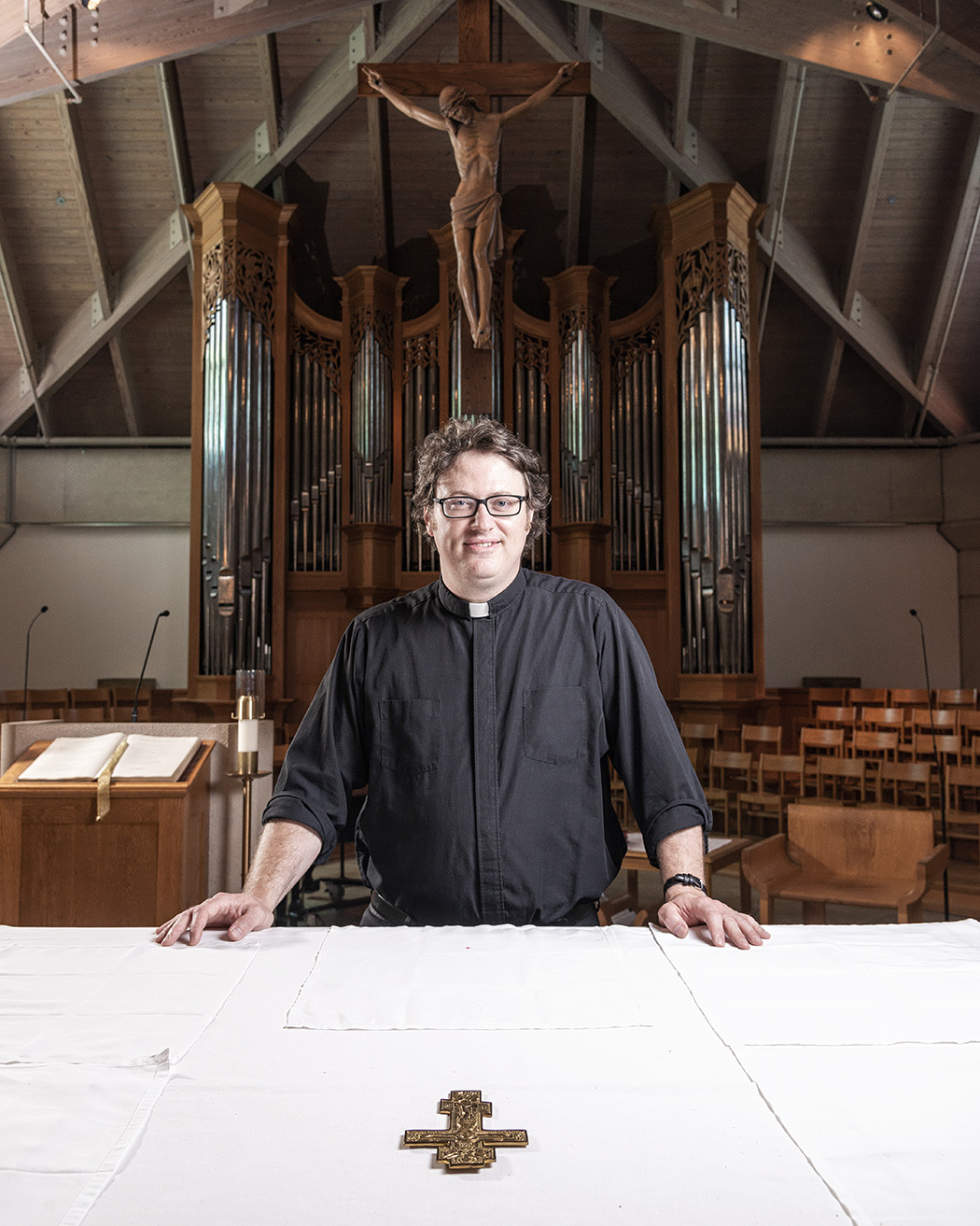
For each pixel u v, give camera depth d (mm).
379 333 8969
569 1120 871
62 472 11453
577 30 8523
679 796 1772
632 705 1835
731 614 8297
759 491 8555
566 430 8922
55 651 11594
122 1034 1089
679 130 8977
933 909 5195
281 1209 724
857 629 11844
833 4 6812
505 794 1772
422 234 10148
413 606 1901
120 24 6414
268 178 9367
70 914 2957
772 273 9898
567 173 9609
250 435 8461
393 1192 749
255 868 1707
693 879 1664
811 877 4023
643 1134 843
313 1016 1144
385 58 8711
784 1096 920
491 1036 1086
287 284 8820
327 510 8938
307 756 1837
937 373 11047
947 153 9250
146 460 11461
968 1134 844
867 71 6805
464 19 7207
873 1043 1062
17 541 11648
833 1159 798
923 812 3920
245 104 8984
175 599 11664
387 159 9461
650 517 8891
